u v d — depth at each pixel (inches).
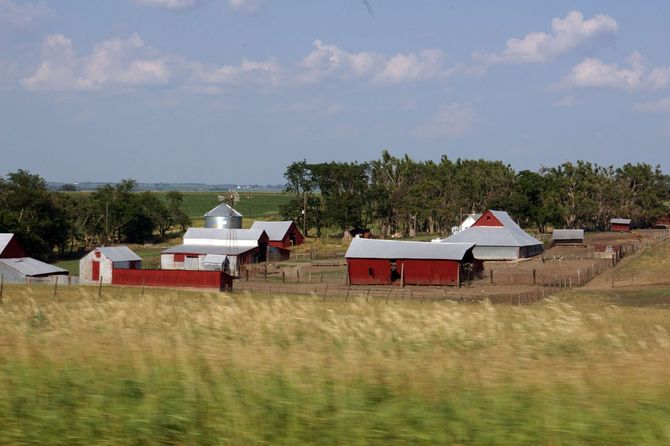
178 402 1045.8
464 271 6560.0
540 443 900.6
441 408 1011.3
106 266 6579.7
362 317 2198.6
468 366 1253.1
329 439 921.5
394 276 6422.2
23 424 991.0
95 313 2342.5
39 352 1362.0
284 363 1238.3
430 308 2721.5
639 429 929.5
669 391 1075.3
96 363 1283.2
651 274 6348.4
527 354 1441.9
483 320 2046.0
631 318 2628.0
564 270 7224.4
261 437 928.3
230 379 1144.8
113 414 1012.5
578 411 986.7
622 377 1151.6
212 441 935.0
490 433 923.4
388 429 946.7
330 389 1098.1
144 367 1220.5
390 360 1312.7
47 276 6609.3
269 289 5659.5
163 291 4940.9
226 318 2034.9
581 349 1531.7
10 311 2524.6
